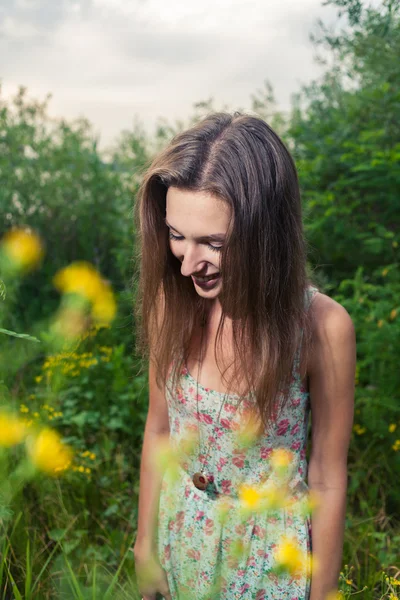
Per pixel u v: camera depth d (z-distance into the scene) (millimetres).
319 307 1355
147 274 1439
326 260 3566
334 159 3568
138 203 1548
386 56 3254
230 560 1375
